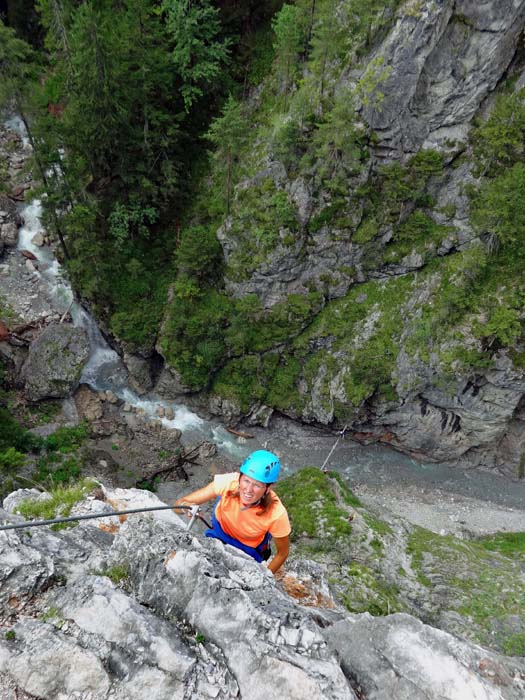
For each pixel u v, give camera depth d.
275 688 5.68
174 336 46.34
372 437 50.16
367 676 6.16
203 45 41.69
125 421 47.41
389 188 42.06
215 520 7.90
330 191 42.31
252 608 6.48
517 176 35.59
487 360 41.62
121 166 43.69
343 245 44.38
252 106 47.69
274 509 7.29
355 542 28.59
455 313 42.38
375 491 46.41
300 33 41.78
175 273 48.34
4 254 49.34
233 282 46.62
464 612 25.28
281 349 48.44
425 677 6.06
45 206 41.38
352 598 22.98
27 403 45.22
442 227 43.44
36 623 6.41
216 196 46.75
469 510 45.22
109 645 6.11
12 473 34.47
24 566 7.20
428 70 37.28
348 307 46.81
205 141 49.12
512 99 37.12
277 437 50.16
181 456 46.12
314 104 40.31
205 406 49.53
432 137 40.50
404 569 27.88
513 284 40.59
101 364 49.47
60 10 38.41
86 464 42.56
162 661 5.90
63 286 49.38
